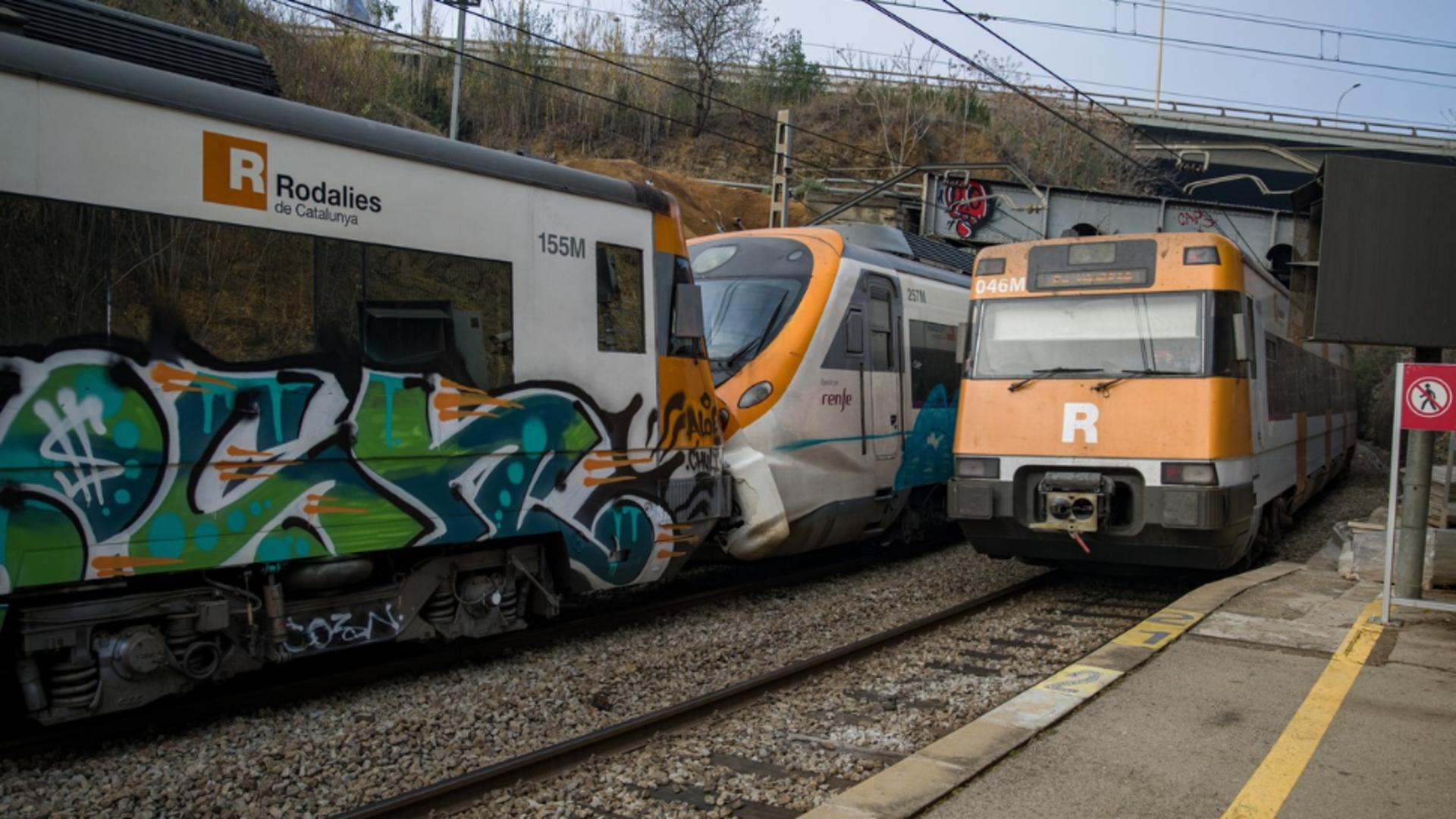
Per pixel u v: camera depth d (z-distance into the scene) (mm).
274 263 5539
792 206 31047
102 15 5672
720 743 5535
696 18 38969
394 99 26703
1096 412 9055
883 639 7594
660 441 7707
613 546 7348
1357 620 7469
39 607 4863
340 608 6047
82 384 4824
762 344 9625
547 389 6871
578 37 35125
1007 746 4926
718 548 9320
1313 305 8461
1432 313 7578
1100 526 8922
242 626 5609
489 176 6609
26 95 4711
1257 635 7094
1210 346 8797
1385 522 11023
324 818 4383
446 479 6281
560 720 5898
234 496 5344
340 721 5719
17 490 4617
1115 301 9281
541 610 7176
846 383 10203
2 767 4875
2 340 4586
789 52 43000
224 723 5641
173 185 5172
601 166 27188
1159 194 45625
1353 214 7621
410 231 6152
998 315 9781
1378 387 37438
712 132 34000
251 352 5422
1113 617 8750
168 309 5121
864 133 40938
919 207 32875
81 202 4852
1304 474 13805
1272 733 5160
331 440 5738
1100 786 4500
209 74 6035
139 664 5109
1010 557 9844
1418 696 5750
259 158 5508
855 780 5008
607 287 7344
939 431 12188
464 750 5402
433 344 6234
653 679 6719
